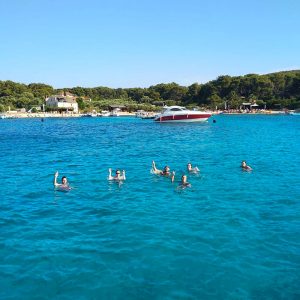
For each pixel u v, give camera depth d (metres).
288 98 157.38
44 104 149.38
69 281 8.57
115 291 8.12
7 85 169.38
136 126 76.00
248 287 8.30
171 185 18.50
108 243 10.75
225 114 144.88
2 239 11.16
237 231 11.73
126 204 15.00
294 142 40.50
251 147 35.41
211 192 16.94
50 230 11.94
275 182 19.09
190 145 37.56
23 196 16.59
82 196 16.48
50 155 31.17
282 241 10.91
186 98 181.62
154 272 8.95
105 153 31.95
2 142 43.56
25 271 9.08
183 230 11.79
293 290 8.20
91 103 168.50
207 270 9.06
